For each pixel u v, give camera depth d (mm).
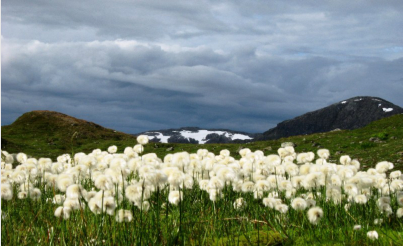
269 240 1629
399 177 2068
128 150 2068
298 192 2084
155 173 1524
